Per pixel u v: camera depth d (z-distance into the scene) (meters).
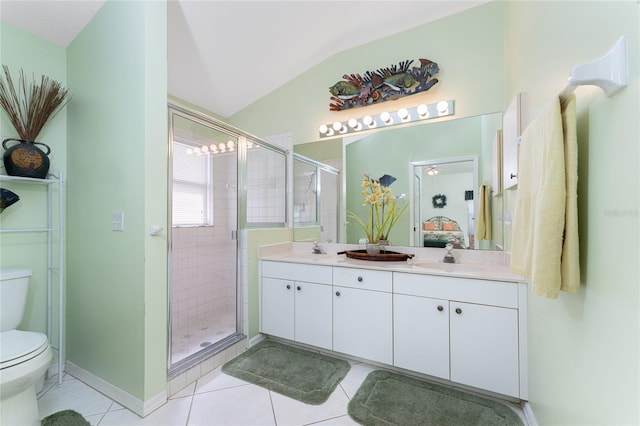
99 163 1.74
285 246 2.73
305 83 2.81
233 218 2.47
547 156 0.88
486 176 2.04
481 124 2.07
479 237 2.04
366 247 2.31
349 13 2.21
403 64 2.31
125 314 1.57
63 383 1.78
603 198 0.74
